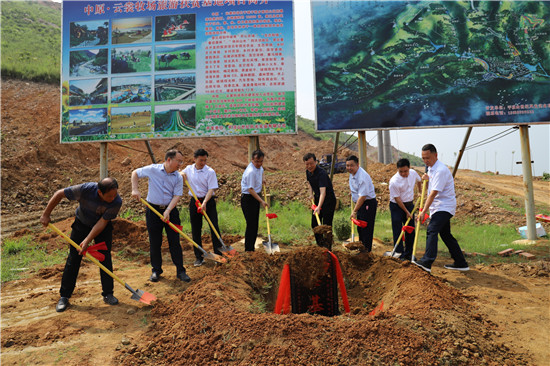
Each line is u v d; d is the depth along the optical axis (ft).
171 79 26.27
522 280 17.67
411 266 15.25
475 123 25.13
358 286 16.39
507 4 25.46
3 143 52.49
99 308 14.51
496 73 25.18
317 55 25.62
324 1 25.85
